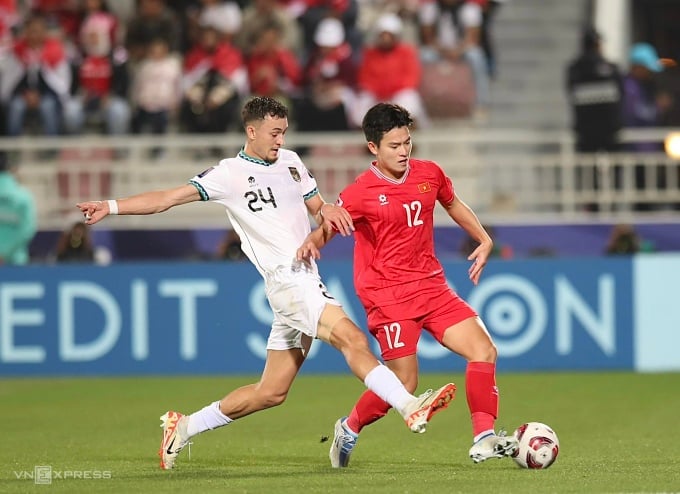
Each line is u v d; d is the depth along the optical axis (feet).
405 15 217.15
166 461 86.74
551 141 180.24
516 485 74.13
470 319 83.46
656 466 85.51
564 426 113.19
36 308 159.53
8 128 194.80
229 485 76.13
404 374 84.38
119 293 159.74
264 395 84.53
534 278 159.74
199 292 159.84
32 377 159.22
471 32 203.82
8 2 217.36
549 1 229.45
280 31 201.26
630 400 132.77
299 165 85.66
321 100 188.96
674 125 209.56
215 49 196.24
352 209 83.87
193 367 159.74
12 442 105.09
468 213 87.45
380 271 84.58
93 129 198.70
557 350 160.04
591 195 180.86
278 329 84.12
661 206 182.70
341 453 86.79
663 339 160.86
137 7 205.98
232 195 83.20
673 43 238.07
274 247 83.20
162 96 193.26
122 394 141.90
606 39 228.43
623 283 160.56
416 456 94.32
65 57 200.75
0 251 171.63
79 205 79.66
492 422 81.35
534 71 224.53
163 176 183.42
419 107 193.47
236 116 190.19
